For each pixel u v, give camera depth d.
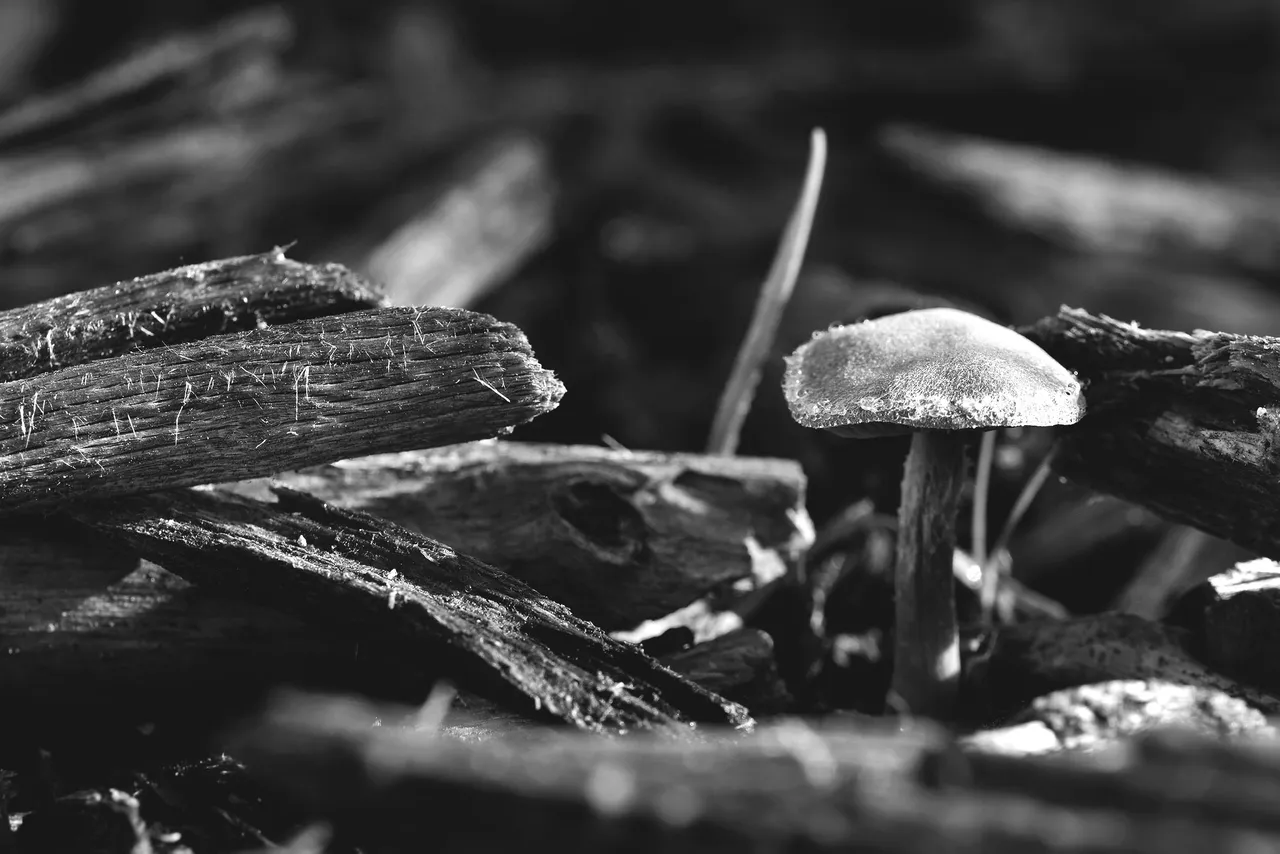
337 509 0.24
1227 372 0.24
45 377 0.23
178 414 0.23
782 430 0.32
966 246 0.47
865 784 0.20
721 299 0.46
